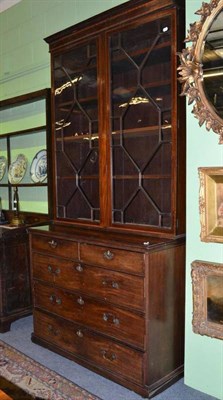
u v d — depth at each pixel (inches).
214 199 76.4
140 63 86.7
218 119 74.0
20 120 140.9
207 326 79.3
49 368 93.3
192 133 79.1
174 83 79.7
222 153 74.9
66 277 95.2
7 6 140.9
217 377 79.3
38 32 128.7
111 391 83.1
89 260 88.6
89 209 101.0
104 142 93.9
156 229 85.4
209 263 77.7
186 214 82.0
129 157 91.4
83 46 98.0
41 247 102.0
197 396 80.5
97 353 89.0
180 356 86.7
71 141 105.0
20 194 143.1
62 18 120.3
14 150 144.9
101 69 93.0
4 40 144.9
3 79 146.8
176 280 83.7
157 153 86.2
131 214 91.5
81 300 91.6
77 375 89.8
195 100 76.8
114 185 93.9
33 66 131.3
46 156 124.5
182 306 85.8
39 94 119.9
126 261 80.3
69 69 103.6
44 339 104.2
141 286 77.9
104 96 93.0
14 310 118.6
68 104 105.1
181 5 77.8
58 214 110.9
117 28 88.6
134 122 89.7
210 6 72.1
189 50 75.7
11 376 90.0
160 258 79.6
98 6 109.6
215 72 73.2
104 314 86.2
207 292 78.7
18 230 118.5
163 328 81.9
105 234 92.5
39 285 104.2
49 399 80.8
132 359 81.1
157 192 86.6
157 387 81.0
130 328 81.0
